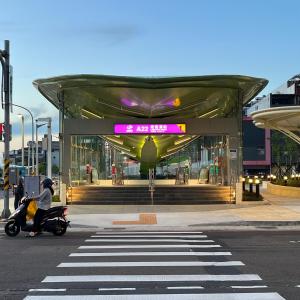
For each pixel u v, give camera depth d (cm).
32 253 1152
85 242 1351
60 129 2786
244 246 1254
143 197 2655
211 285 804
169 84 2625
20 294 750
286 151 8925
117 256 1099
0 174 7362
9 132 2083
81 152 3116
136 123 2703
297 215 2038
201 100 2928
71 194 2667
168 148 3853
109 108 3048
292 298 715
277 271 918
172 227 1745
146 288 785
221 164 3017
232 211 2217
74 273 909
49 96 3038
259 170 9925
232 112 2939
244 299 711
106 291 766
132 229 1703
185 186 2831
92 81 2561
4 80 2083
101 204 2608
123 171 3844
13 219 1502
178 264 995
